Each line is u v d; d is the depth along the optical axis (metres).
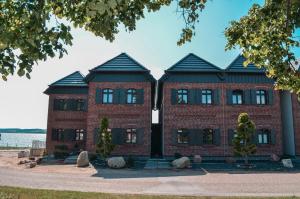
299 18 7.00
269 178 17.52
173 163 23.56
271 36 8.03
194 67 28.56
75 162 27.02
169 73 28.47
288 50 7.96
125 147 27.84
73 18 5.66
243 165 23.56
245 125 23.58
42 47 4.81
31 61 4.80
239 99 28.72
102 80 28.91
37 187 13.97
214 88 28.55
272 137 28.03
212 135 27.94
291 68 7.97
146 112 28.36
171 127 27.86
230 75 28.78
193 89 28.45
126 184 15.19
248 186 14.62
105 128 25.52
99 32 6.02
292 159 27.45
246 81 28.72
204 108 28.22
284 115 30.50
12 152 38.72
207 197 11.16
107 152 25.17
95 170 21.69
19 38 4.59
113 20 5.84
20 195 10.79
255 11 8.24
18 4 4.68
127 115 28.34
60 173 19.84
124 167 23.22
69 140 33.38
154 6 7.36
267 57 8.25
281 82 8.58
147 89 28.67
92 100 28.66
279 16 7.75
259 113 28.38
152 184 15.23
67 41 4.91
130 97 28.67
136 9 6.22
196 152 27.53
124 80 28.84
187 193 12.59
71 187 14.09
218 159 27.38
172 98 28.23
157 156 29.30
